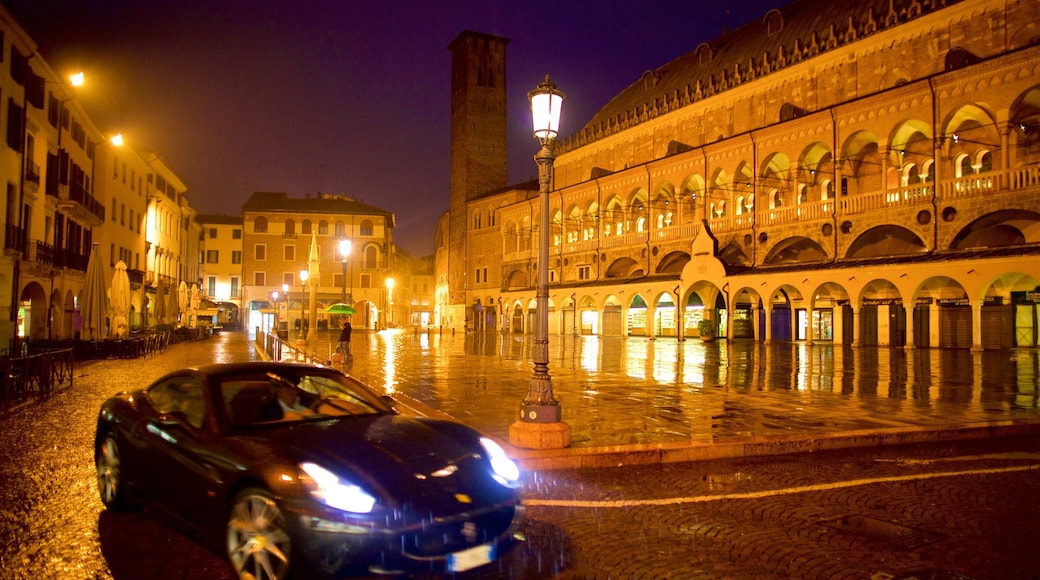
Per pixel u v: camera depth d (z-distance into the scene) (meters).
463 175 79.94
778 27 53.09
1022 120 31.94
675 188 49.47
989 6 36.28
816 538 5.63
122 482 6.12
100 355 26.70
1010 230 33.19
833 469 8.30
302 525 4.18
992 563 5.04
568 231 61.53
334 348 35.69
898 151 35.50
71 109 35.53
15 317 26.61
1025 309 31.69
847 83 43.78
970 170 34.28
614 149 65.19
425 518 4.39
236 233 85.88
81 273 37.28
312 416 5.87
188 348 37.12
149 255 56.03
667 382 18.02
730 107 52.38
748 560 5.11
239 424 5.40
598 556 5.18
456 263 81.44
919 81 33.62
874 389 16.16
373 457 4.74
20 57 28.33
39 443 9.49
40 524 5.95
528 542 5.50
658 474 8.01
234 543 4.65
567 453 8.33
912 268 31.66
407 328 105.88
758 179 42.75
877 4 44.22
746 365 24.08
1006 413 12.20
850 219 36.84
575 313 55.44
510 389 16.19
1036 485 7.46
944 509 6.50
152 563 5.02
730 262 44.91
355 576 4.16
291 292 82.38
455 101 83.06
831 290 40.31
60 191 34.31
